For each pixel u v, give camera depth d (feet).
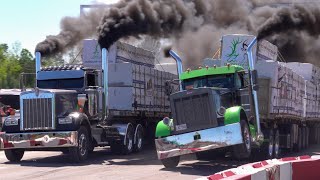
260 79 57.26
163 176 43.42
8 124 55.62
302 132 76.38
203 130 45.91
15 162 56.90
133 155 65.72
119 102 69.15
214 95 46.16
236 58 62.85
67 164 54.03
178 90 52.03
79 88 59.82
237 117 44.93
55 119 54.54
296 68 82.07
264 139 57.26
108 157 62.44
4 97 91.35
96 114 60.70
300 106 73.31
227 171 23.61
